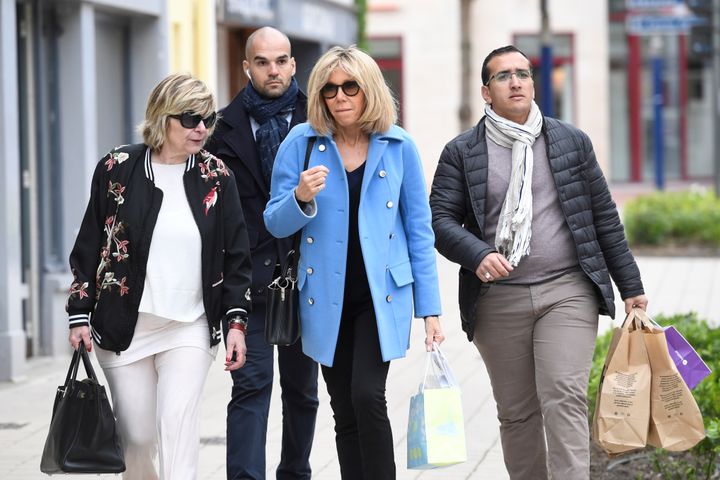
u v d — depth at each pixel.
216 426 27.19
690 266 58.06
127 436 17.14
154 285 16.86
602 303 18.55
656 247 64.50
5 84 32.06
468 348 37.47
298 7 56.78
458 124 104.56
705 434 19.84
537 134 18.55
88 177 35.94
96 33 37.91
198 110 16.88
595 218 18.81
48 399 30.14
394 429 26.88
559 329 18.34
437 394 17.02
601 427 17.78
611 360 17.94
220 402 29.78
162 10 39.84
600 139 109.75
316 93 17.75
